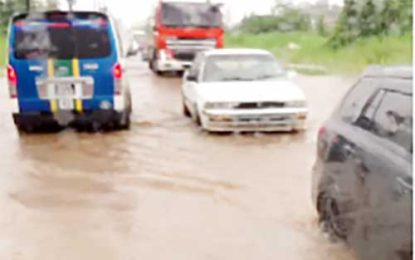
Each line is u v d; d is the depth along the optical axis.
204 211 6.00
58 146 9.06
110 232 5.45
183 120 11.38
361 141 4.38
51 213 5.98
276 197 6.41
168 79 20.89
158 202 6.29
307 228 5.46
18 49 9.48
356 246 4.41
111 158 8.25
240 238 5.27
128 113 10.23
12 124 11.08
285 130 9.86
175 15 21.50
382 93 4.45
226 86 10.19
